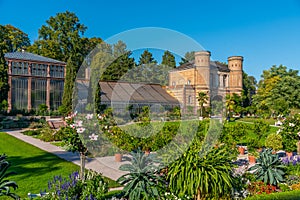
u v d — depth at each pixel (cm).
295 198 688
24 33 5425
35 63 3362
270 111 4625
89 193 595
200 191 626
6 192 562
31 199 653
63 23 5309
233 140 1259
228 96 4369
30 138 2030
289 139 1368
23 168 1067
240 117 4475
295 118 1398
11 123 2762
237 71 5462
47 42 5022
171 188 640
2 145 1683
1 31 5053
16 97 3244
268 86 5397
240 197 686
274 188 765
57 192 585
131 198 609
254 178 795
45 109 3247
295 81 4694
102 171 964
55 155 1349
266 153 821
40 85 3394
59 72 3525
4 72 3019
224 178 626
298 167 969
